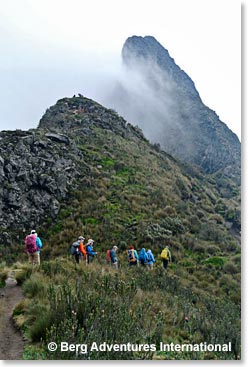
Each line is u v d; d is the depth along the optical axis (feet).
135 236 83.25
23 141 104.32
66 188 99.35
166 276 48.60
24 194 91.61
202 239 95.14
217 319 31.53
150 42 570.05
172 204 109.91
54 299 23.56
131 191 109.40
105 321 20.81
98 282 30.89
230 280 66.33
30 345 21.70
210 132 400.26
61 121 167.53
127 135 177.47
